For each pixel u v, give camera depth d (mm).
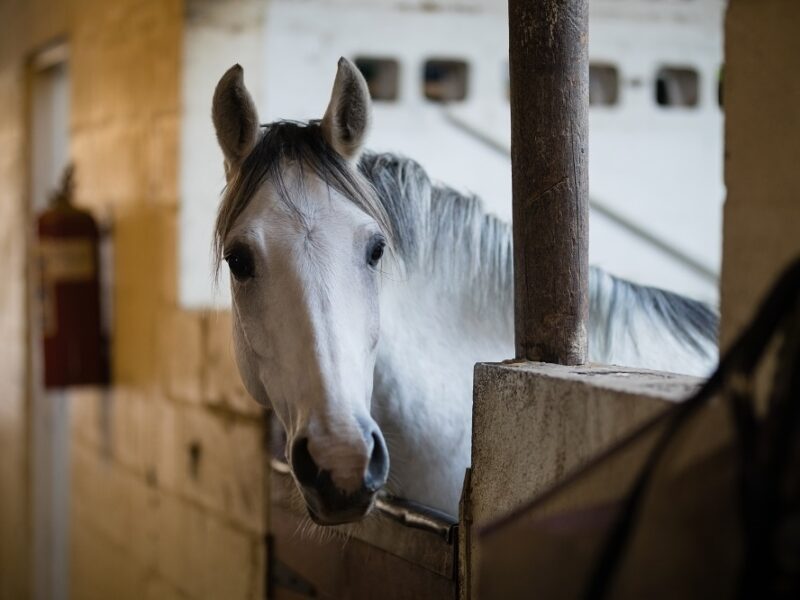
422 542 1486
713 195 3760
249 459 2307
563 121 1355
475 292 1635
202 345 2621
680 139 3721
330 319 1361
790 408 694
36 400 4496
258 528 2242
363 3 3283
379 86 3576
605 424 1071
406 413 1602
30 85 4598
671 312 1700
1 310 5117
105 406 3525
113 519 3424
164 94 2928
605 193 3678
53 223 3387
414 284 1612
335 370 1339
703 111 3736
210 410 2564
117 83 3369
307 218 1411
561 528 837
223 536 2459
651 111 3691
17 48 4746
